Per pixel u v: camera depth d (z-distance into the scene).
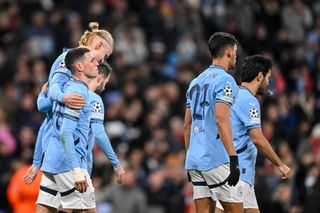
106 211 50.56
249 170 32.09
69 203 29.64
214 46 30.08
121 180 31.78
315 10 82.50
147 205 52.59
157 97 63.44
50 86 29.48
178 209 52.59
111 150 31.45
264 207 50.81
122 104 61.00
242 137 31.95
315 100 72.31
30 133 54.78
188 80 66.19
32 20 67.69
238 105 31.94
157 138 56.88
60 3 71.56
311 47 78.81
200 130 29.98
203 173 29.91
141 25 71.69
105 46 31.06
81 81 29.34
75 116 28.91
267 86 32.75
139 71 65.19
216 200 30.39
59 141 29.47
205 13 75.00
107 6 70.81
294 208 48.97
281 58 76.12
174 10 73.38
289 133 63.88
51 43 66.31
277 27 78.75
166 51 70.94
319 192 47.56
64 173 29.42
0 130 54.69
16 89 61.28
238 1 75.19
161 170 53.56
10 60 63.19
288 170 31.81
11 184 47.31
